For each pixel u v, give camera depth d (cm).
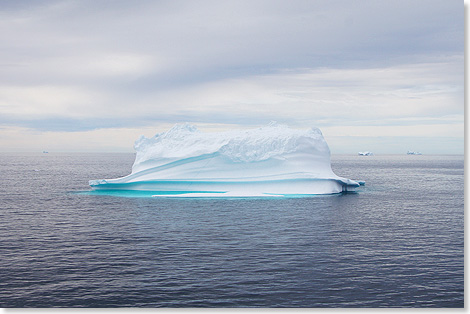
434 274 2778
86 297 2414
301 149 6712
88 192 7062
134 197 6359
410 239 3691
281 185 6631
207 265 2936
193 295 2431
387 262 3019
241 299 2378
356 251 3297
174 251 3284
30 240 3656
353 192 7288
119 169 15475
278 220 4481
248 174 6606
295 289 2517
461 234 3894
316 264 2966
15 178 10419
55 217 4725
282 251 3284
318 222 4388
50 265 2955
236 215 4772
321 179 6631
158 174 6812
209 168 6662
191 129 7381
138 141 7244
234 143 6688
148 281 2641
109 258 3111
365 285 2583
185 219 4538
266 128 7225
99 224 4316
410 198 6456
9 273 2789
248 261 3028
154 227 4150
